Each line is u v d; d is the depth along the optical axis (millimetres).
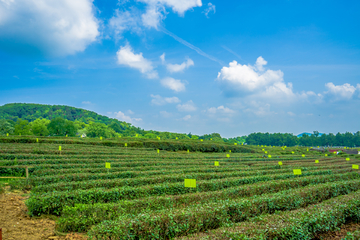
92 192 11344
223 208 9180
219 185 15727
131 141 43688
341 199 11281
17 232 7922
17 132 83375
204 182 15266
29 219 9383
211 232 7539
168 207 10539
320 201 13859
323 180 18453
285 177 19906
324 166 27719
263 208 10523
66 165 19781
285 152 60281
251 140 192500
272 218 8414
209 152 50781
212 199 11750
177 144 48594
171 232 7781
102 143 40281
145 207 10008
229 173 19547
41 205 9891
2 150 23781
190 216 8234
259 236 6695
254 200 10500
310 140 171375
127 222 7371
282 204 11266
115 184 14461
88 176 16234
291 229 7461
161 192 13367
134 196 12500
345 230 9617
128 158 26984
